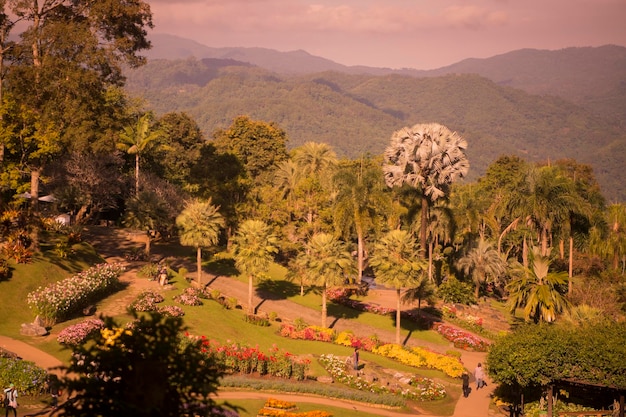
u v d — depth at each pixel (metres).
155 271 59.09
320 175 105.44
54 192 72.38
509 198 74.44
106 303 49.25
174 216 78.75
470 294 73.81
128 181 81.81
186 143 119.31
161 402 9.41
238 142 126.56
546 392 38.41
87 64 53.44
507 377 37.50
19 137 48.59
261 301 65.50
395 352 52.91
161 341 10.67
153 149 91.19
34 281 46.72
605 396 37.25
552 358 35.56
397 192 83.94
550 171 74.38
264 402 35.28
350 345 54.88
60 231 62.84
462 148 74.94
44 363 34.38
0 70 53.38
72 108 53.62
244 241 58.44
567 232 75.00
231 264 75.38
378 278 56.09
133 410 9.28
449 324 65.50
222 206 81.12
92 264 57.06
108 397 9.76
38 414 27.58
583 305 52.66
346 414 35.09
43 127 50.62
